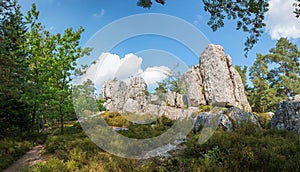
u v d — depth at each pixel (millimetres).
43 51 10703
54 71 10188
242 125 8570
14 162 6367
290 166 4344
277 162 4543
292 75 28125
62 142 7098
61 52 10195
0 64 7637
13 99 9523
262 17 2539
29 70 9406
